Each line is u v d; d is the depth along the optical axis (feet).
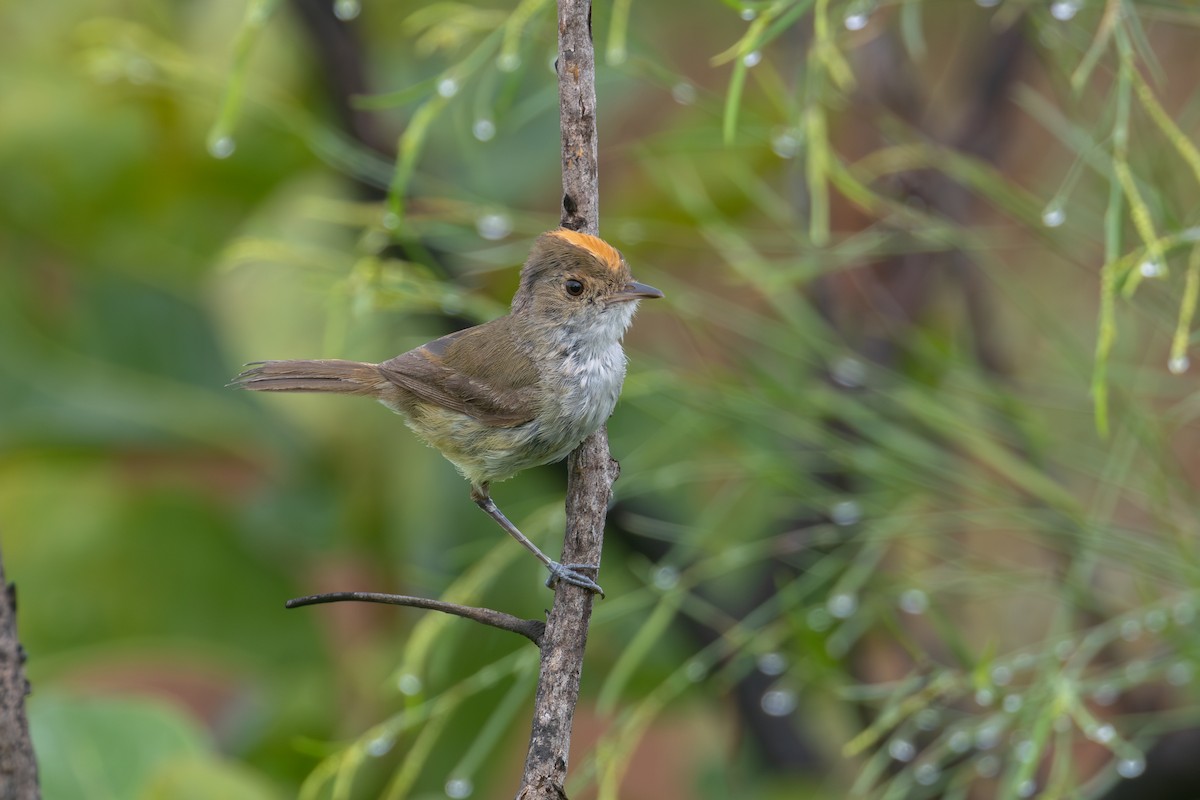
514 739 30.76
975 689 23.45
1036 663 24.75
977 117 34.71
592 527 20.40
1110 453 27.40
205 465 34.06
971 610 33.45
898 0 25.11
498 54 28.86
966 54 38.42
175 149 32.68
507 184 33.30
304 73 32.83
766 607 26.81
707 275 35.37
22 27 33.19
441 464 32.14
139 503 30.63
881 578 28.43
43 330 31.73
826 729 34.32
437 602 18.08
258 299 32.89
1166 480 26.32
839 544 29.63
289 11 32.07
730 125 19.13
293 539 31.24
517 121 27.61
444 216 26.96
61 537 30.50
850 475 31.35
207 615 30.73
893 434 25.70
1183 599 23.65
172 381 31.94
